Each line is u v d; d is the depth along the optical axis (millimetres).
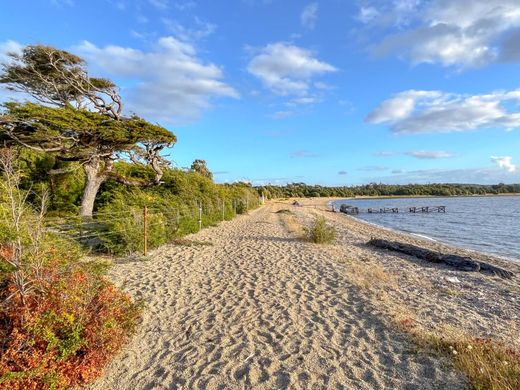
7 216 4062
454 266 10500
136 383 3701
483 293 7617
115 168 18219
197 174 23578
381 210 55094
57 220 9594
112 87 14953
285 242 13805
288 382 3729
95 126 12734
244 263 9641
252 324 5336
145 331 5023
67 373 3441
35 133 11883
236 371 3961
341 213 51188
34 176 14523
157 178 16719
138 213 10922
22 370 3088
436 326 5305
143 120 14492
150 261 9328
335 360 4191
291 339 4797
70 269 4129
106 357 3914
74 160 14242
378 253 12453
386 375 3832
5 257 3510
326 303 6336
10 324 3385
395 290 7441
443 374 3785
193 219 15688
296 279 8008
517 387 3404
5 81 14234
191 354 4352
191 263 9352
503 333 5223
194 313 5785
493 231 26422
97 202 16250
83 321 3697
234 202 30031
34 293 3598
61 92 15281
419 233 25578
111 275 7852
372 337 4820
